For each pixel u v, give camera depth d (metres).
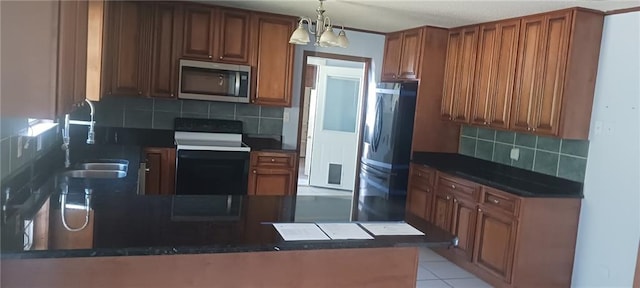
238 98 4.62
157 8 4.34
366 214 2.38
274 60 4.73
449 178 4.31
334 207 2.48
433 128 4.92
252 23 4.62
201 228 1.95
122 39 4.24
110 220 1.95
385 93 5.11
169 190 4.36
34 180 2.62
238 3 4.33
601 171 3.53
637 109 3.29
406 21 4.60
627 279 3.33
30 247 1.56
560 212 3.62
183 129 4.76
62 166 3.09
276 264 1.97
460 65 4.61
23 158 2.45
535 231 3.56
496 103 4.16
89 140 3.90
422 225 2.25
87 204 2.17
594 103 3.60
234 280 1.92
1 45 1.55
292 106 5.21
